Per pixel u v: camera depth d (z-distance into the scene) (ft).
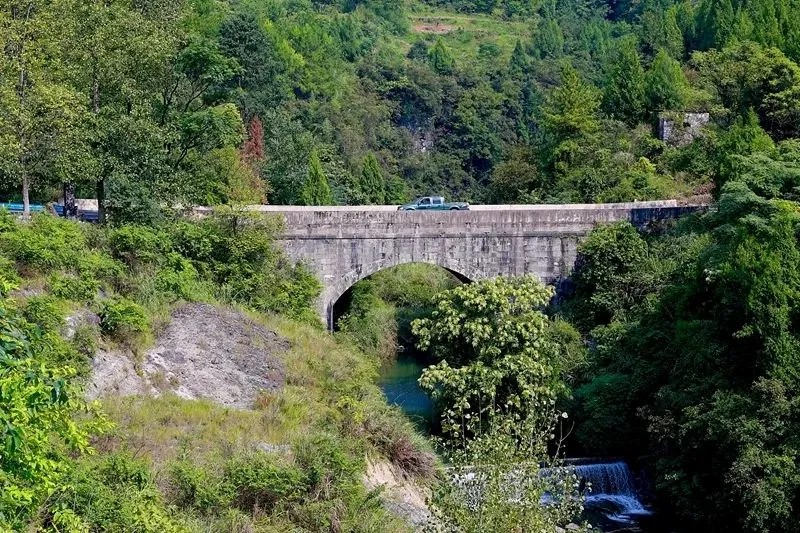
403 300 183.42
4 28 105.19
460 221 132.77
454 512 52.70
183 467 63.10
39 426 40.45
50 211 123.34
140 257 104.27
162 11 130.31
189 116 132.77
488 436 55.98
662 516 98.07
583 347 127.24
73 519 45.44
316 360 98.27
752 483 84.38
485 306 111.86
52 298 81.97
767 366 91.20
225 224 118.93
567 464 106.73
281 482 64.18
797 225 100.32
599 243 133.59
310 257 128.06
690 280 114.52
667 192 175.22
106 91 121.39
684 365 102.12
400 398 133.18
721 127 193.57
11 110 102.12
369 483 74.02
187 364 87.51
